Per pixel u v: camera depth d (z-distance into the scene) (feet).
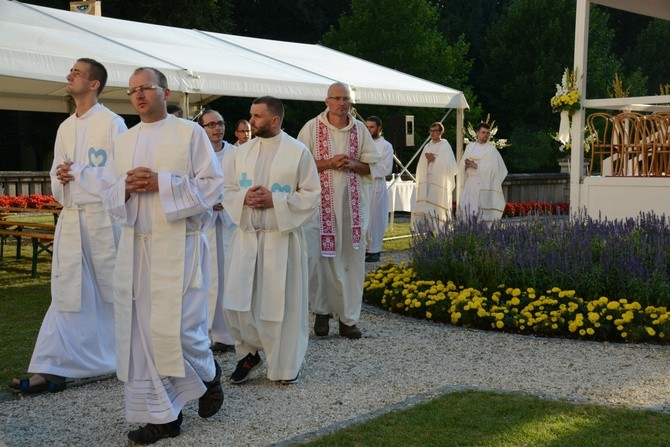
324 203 22.50
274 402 16.93
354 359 20.45
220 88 35.12
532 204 72.84
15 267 37.40
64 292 18.19
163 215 14.52
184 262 14.58
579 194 38.01
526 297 24.67
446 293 25.77
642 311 22.75
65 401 17.28
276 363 17.97
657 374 18.67
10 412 16.52
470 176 46.55
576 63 38.37
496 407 15.78
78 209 18.48
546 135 104.68
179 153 14.66
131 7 90.53
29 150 98.48
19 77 28.71
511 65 119.03
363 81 43.34
